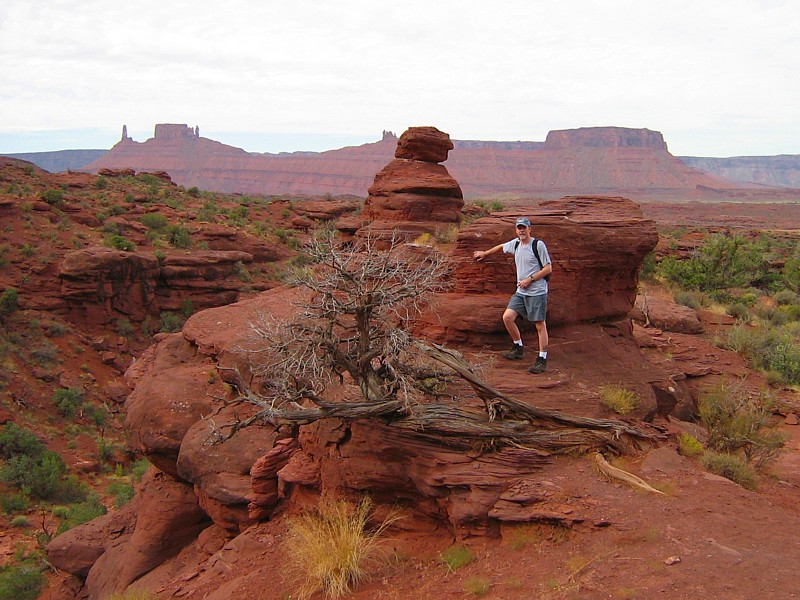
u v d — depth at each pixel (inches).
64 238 1852.9
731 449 339.9
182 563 439.2
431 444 283.7
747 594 177.0
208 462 422.0
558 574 208.5
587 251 386.0
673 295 930.1
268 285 2044.8
